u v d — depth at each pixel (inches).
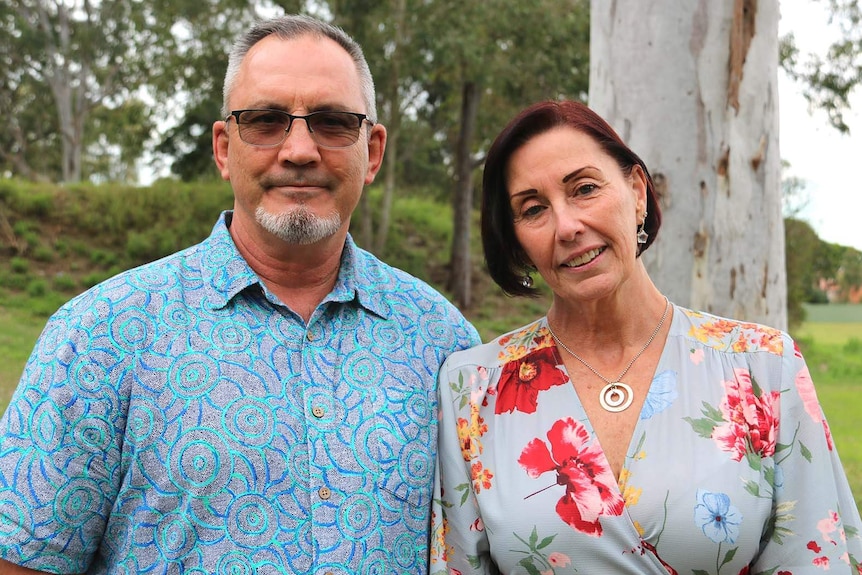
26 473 79.7
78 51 1218.0
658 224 97.0
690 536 81.2
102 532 84.4
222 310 89.0
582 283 88.3
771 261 141.4
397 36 653.9
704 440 84.2
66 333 82.9
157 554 81.7
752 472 83.0
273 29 95.0
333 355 91.7
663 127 137.6
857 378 626.2
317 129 91.5
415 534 90.7
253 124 91.7
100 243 711.7
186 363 84.9
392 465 89.3
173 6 703.7
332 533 84.1
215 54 705.6
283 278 94.7
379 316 97.3
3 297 598.2
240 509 82.1
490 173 94.6
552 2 667.4
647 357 91.7
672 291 138.9
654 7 136.5
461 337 103.8
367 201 728.3
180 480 81.8
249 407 84.7
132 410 82.7
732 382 87.1
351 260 98.6
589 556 83.8
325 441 86.2
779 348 87.7
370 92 99.1
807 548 82.6
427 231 848.3
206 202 762.8
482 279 794.8
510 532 86.7
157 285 87.9
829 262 826.8
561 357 94.2
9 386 378.3
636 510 82.7
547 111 90.0
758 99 137.9
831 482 83.9
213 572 81.0
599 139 89.4
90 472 81.5
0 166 1421.0
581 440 87.5
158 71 828.6
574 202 88.5
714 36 135.8
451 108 871.7
